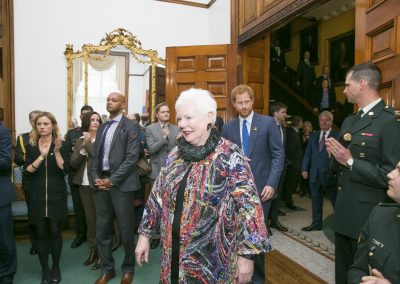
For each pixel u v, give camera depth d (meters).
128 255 2.55
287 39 9.12
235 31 4.27
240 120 2.42
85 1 4.88
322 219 3.97
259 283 2.19
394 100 1.63
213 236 1.21
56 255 2.57
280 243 3.37
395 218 1.18
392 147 1.50
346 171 1.72
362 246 1.27
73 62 4.80
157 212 1.39
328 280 2.52
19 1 4.57
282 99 8.43
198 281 1.20
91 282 2.59
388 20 1.69
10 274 2.41
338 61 8.02
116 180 2.42
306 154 3.91
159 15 5.21
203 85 4.24
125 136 2.51
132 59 5.03
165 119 3.28
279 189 3.82
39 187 2.48
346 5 7.50
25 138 2.81
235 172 1.22
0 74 4.43
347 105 7.08
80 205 3.43
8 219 2.37
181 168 1.28
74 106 4.82
